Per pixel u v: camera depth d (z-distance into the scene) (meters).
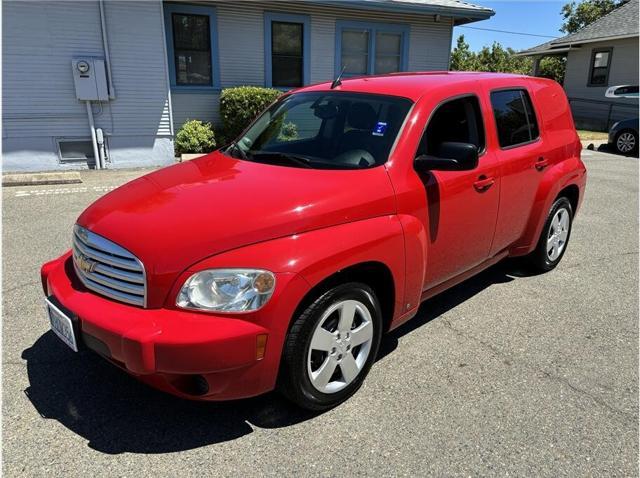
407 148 3.21
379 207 2.94
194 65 11.60
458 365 3.32
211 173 3.24
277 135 3.71
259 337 2.41
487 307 4.22
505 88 4.18
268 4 11.67
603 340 3.68
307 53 12.44
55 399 2.90
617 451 2.56
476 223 3.74
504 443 2.60
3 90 9.03
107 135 9.88
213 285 2.39
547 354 3.48
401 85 3.64
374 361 3.25
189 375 2.45
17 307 3.98
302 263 2.50
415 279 3.17
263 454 2.51
